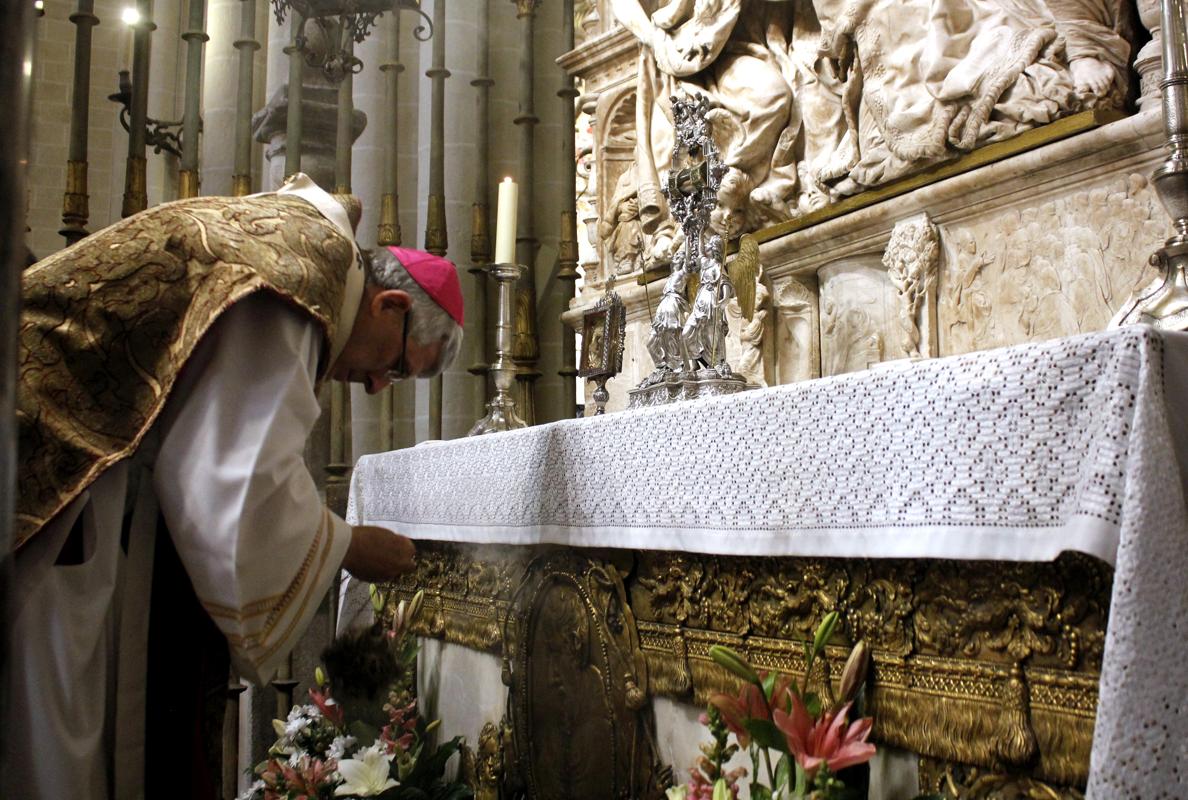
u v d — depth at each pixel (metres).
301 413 2.00
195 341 1.92
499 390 4.13
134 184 5.81
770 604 2.11
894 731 1.84
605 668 2.58
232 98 7.74
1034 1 3.51
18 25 0.84
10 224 0.82
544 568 2.89
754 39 4.70
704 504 2.09
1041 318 3.25
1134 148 2.99
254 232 2.10
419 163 6.95
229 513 1.88
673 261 3.14
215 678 2.37
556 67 6.99
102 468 1.88
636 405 3.05
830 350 4.04
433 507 3.38
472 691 3.35
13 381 0.83
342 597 4.02
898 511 1.67
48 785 1.86
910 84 3.63
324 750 3.19
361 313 2.44
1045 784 1.62
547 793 2.84
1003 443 1.53
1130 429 1.37
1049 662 1.61
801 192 4.39
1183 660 1.29
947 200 3.52
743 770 1.89
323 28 5.38
